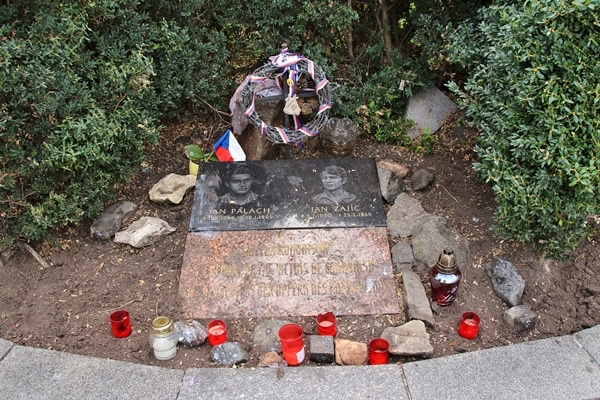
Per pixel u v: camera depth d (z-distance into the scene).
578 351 3.62
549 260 4.32
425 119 5.57
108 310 4.08
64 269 4.39
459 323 3.96
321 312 4.02
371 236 4.38
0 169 4.23
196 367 3.68
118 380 3.47
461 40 4.95
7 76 4.02
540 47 3.94
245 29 5.51
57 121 4.27
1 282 4.29
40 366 3.56
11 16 4.44
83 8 4.55
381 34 5.73
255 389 3.40
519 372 3.48
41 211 4.26
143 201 4.91
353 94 5.53
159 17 5.17
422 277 4.31
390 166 5.16
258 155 5.11
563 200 3.98
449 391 3.37
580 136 3.87
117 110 4.61
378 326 3.95
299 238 4.36
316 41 5.60
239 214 4.50
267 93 5.02
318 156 5.36
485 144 4.43
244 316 4.02
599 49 3.80
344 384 3.42
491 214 4.75
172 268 4.38
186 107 5.61
